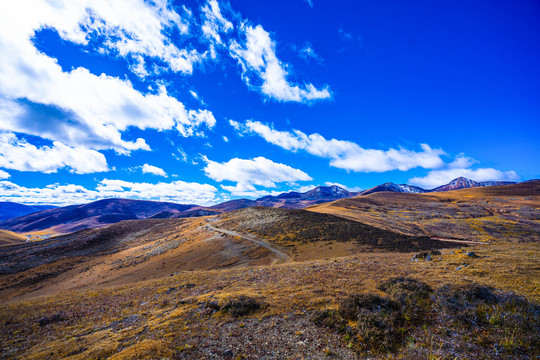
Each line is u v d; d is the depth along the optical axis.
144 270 50.00
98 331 12.78
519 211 111.75
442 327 8.54
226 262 46.00
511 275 13.70
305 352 8.37
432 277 14.98
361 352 7.97
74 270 63.28
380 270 18.67
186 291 19.52
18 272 63.88
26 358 10.66
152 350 9.09
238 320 11.51
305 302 12.81
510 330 7.58
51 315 16.81
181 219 122.75
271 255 45.91
